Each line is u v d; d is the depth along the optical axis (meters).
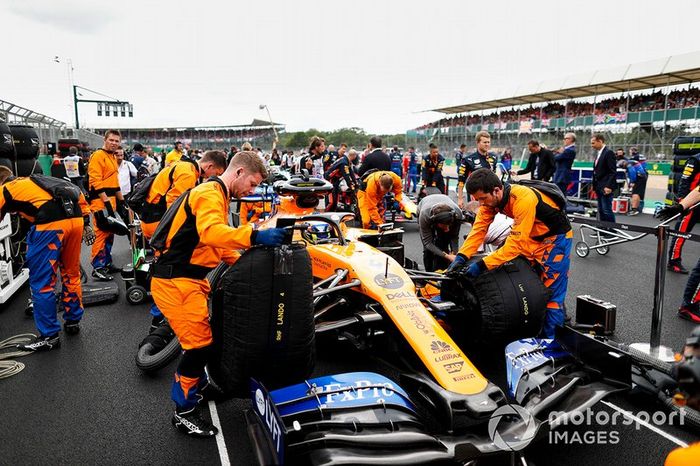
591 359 3.08
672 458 1.57
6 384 3.82
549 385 2.93
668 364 3.54
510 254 3.52
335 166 9.04
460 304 3.83
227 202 2.96
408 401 2.68
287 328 2.63
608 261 7.73
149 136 49.19
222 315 2.84
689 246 8.77
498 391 2.72
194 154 22.34
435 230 5.14
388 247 5.13
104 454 2.94
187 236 2.90
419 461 2.22
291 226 2.62
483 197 3.59
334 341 4.36
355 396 2.60
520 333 3.48
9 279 5.88
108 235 6.91
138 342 4.65
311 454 2.22
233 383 2.70
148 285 5.84
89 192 6.62
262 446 2.18
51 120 18.92
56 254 4.39
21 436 3.12
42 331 4.44
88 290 5.85
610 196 9.07
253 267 2.59
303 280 2.67
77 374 3.99
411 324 3.14
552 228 3.80
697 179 6.15
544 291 3.54
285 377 2.74
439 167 11.69
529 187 3.72
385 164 9.29
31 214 4.29
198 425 3.13
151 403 3.54
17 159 7.95
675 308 5.41
